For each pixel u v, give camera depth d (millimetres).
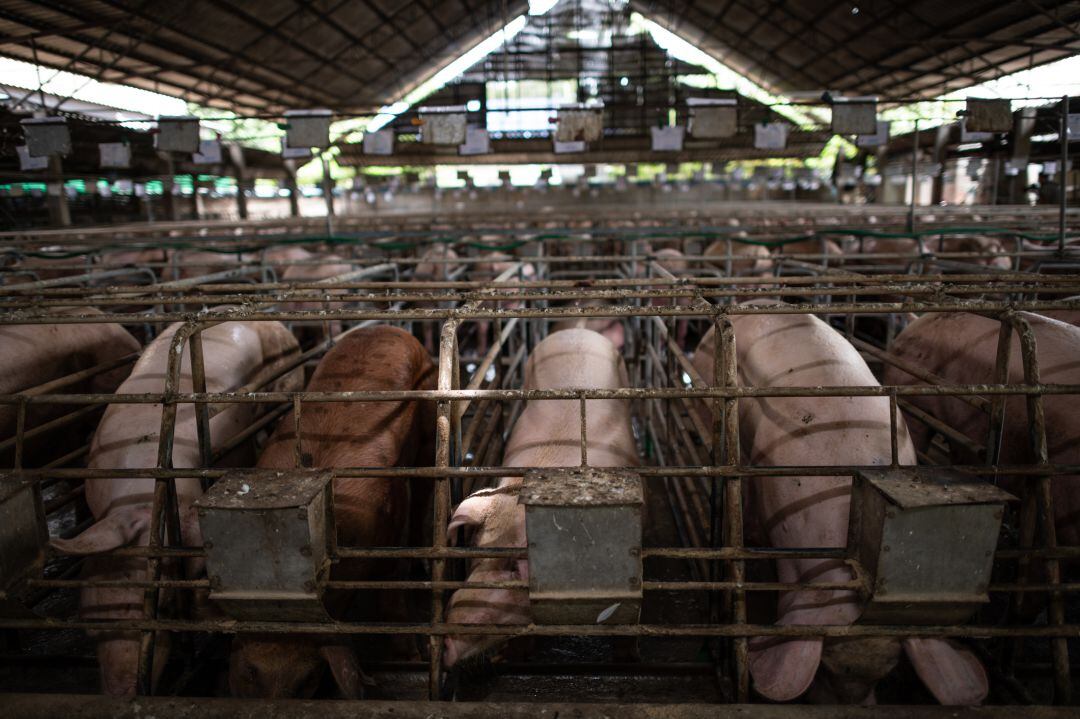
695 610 3367
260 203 25656
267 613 2264
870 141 7320
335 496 2711
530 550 2131
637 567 2145
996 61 15898
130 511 2584
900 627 2234
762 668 2414
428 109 5582
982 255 6066
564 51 24406
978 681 2238
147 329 5688
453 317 2619
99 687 2838
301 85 20391
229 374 3580
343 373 3297
